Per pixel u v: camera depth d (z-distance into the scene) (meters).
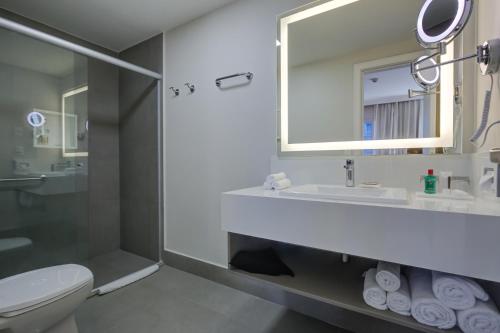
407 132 1.32
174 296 1.83
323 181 1.53
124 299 1.79
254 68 1.79
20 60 1.83
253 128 1.81
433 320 0.87
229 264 1.31
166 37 2.30
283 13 1.64
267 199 1.15
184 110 2.20
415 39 1.29
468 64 1.16
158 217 2.41
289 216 1.08
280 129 1.67
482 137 1.05
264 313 1.63
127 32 2.33
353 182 1.38
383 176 1.36
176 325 1.52
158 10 1.98
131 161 2.63
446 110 1.23
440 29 1.03
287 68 1.64
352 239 0.94
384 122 1.38
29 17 2.07
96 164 2.55
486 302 0.83
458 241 0.76
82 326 1.50
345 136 1.48
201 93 2.08
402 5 1.33
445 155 1.21
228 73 1.91
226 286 1.96
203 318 1.58
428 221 0.80
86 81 2.25
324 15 1.53
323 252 1.43
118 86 2.73
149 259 2.49
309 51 1.58
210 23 2.00
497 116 0.91
